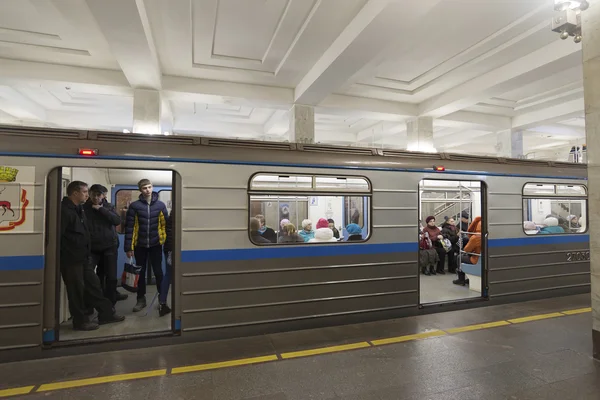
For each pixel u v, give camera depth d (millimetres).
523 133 12648
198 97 7848
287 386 3025
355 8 4996
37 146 3529
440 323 4582
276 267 4207
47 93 8852
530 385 3037
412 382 3092
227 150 4098
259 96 8031
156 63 6371
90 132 3734
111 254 4898
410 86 8227
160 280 4887
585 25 3412
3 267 3400
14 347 3426
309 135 8391
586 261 6215
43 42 5941
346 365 3408
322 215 5863
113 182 6488
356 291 4562
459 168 5211
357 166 4602
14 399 2805
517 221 5613
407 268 4852
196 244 3902
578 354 3650
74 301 4094
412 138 9812
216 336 3961
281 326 4207
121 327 4285
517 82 6969
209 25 5516
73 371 3252
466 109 10141
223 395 2887
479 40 5984
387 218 4746
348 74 6535
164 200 7105
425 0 4320
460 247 6805
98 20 4754
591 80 3375
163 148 3875
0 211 3404
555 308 5246
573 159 11828
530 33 5598
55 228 3592
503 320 4707
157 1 4785
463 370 3309
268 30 5742
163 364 3402
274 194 4238
